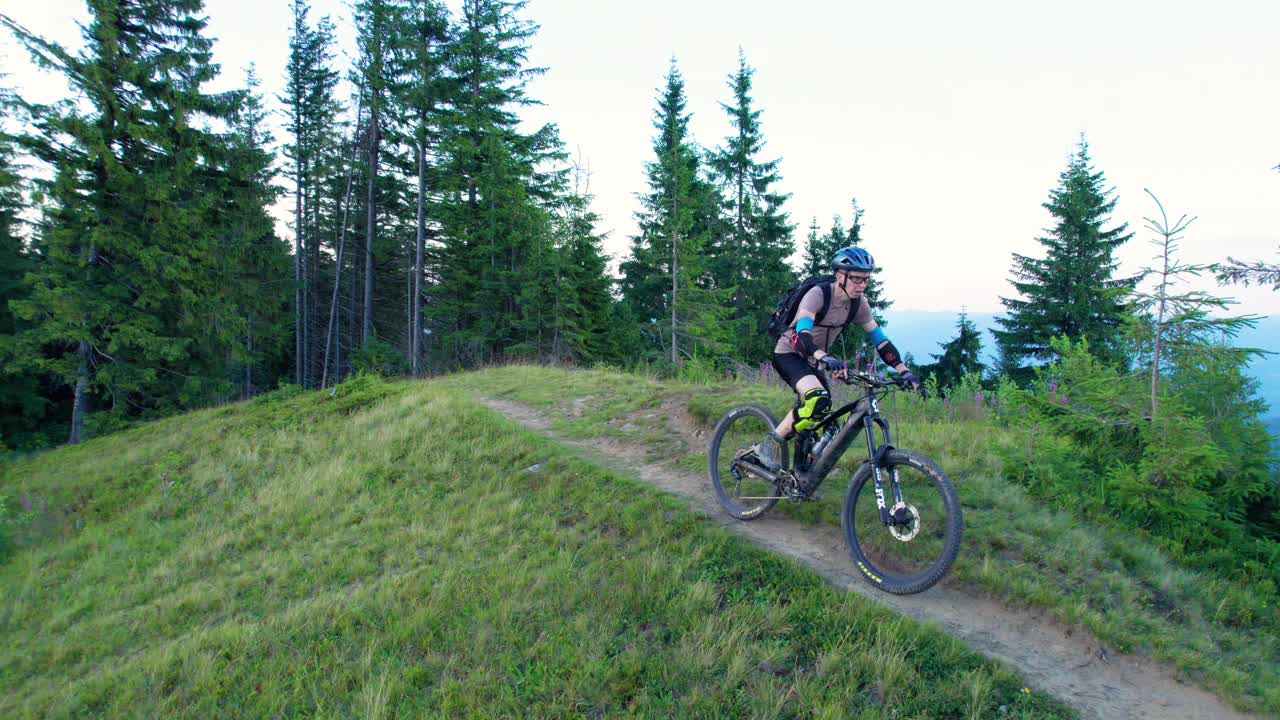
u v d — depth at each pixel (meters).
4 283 23.86
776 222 34.91
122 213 19.55
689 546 4.42
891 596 3.65
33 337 19.08
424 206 27.19
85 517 9.43
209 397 23.52
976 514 4.36
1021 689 2.89
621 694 3.23
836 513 4.53
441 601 4.41
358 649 4.11
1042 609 3.40
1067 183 31.75
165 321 21.39
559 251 25.19
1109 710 2.78
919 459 3.46
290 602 5.34
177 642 4.85
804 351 3.80
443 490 7.11
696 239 26.39
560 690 3.34
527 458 7.18
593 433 8.08
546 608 4.08
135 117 19.27
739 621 3.54
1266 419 4.65
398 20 26.17
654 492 5.46
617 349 26.69
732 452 6.29
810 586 3.71
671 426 7.82
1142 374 4.90
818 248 36.00
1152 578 3.69
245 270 24.83
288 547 6.76
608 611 3.89
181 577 6.64
